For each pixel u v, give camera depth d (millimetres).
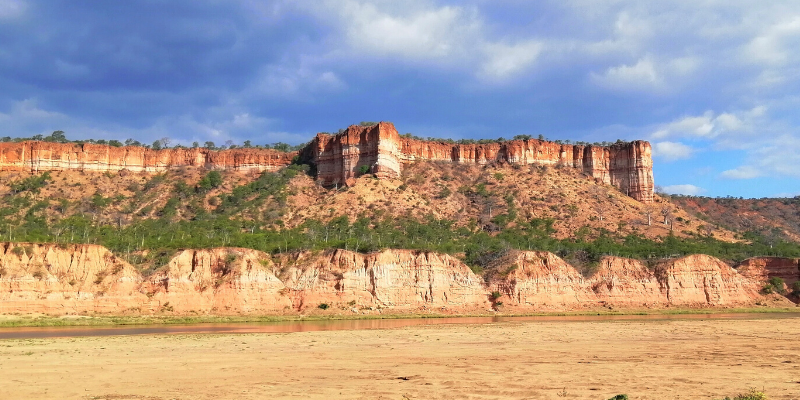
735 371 44969
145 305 98312
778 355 53812
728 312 111750
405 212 154875
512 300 112125
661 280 121000
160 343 63125
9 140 195875
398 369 46656
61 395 37938
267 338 67938
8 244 96750
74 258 99812
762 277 128000
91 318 90875
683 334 72750
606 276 119812
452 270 113625
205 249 106688
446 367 47438
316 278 106875
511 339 67312
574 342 64750
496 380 41531
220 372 45719
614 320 94312
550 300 113875
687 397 36062
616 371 45062
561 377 42562
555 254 125562
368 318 98125
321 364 49469
